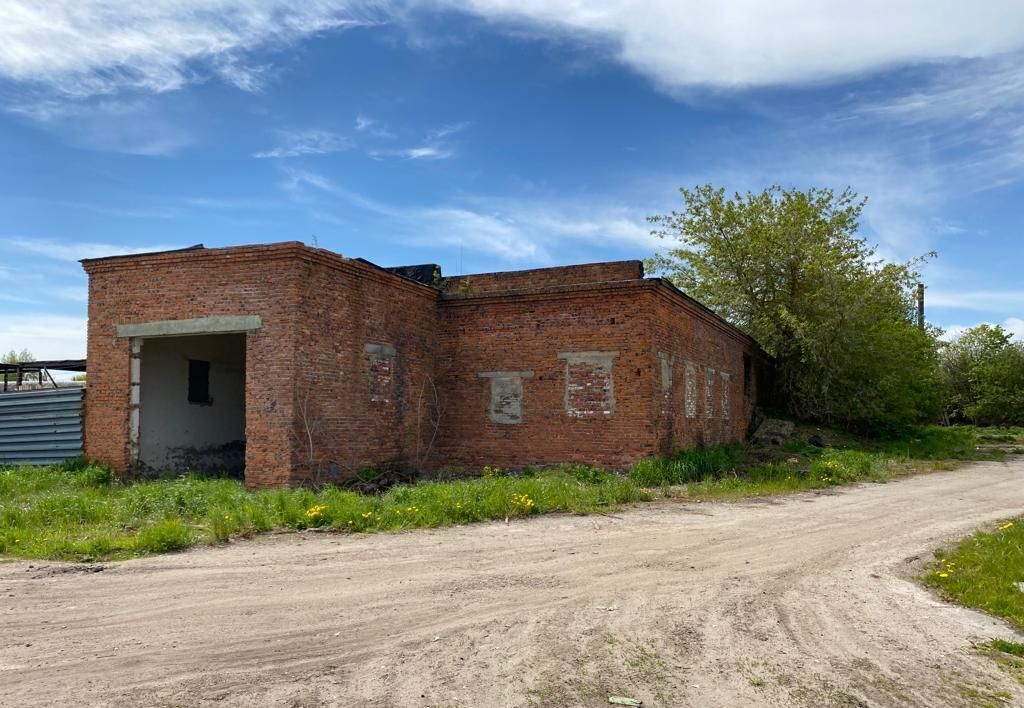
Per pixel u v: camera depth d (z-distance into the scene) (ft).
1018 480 59.93
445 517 37.04
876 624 21.02
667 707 15.46
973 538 33.63
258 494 41.32
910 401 92.27
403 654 18.13
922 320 113.39
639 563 28.09
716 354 76.07
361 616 21.11
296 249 47.50
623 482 48.57
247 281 49.16
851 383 88.69
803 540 33.19
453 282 74.08
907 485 55.98
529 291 60.34
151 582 24.89
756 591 24.31
